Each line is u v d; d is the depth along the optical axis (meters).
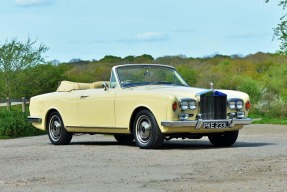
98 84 16.94
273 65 55.31
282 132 22.77
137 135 14.71
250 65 59.12
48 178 10.31
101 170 10.98
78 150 14.52
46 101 17.23
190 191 8.80
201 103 14.41
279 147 14.42
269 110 41.78
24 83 44.47
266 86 47.84
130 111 14.83
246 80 48.19
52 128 17.17
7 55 43.69
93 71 42.72
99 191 8.92
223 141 15.43
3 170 11.41
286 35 34.41
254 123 29.31
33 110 17.69
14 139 21.22
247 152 13.22
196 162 11.71
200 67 56.94
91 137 20.94
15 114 25.06
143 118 14.58
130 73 15.60
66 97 16.64
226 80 50.16
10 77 44.00
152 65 15.96
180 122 13.99
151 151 13.88
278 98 44.62
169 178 9.97
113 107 15.29
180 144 16.28
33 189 9.27
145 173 10.52
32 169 11.38
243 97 15.09
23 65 44.12
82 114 16.16
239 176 10.03
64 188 9.27
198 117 14.34
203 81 51.06
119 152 13.77
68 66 45.53
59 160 12.51
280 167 10.79
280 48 34.69
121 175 10.38
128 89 15.20
